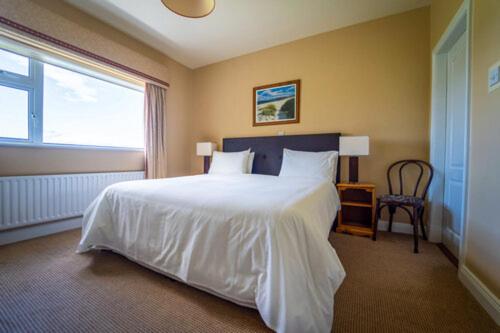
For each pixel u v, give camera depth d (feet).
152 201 4.86
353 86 8.73
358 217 8.52
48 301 3.94
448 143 6.75
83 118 8.44
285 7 7.62
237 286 3.57
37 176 6.83
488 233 3.88
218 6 7.52
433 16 7.24
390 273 5.08
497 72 3.67
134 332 3.28
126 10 7.73
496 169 3.69
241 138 11.05
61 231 7.54
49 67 7.41
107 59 8.24
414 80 7.79
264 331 3.30
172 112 11.76
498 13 3.66
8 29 5.90
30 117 6.98
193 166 13.04
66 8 7.32
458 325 3.46
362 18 8.27
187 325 3.42
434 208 7.06
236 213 3.73
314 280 3.29
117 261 5.41
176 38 9.62
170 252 4.38
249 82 11.10
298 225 3.40
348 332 3.31
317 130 9.45
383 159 8.26
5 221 6.23
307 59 9.59
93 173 8.36
